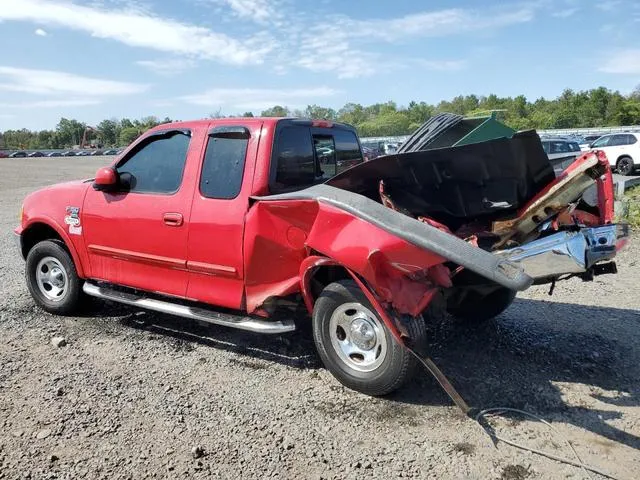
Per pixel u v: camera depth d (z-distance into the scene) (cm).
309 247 395
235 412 368
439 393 391
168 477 299
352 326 392
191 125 470
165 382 414
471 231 466
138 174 498
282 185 444
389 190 430
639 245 888
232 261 434
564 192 402
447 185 429
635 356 453
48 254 564
